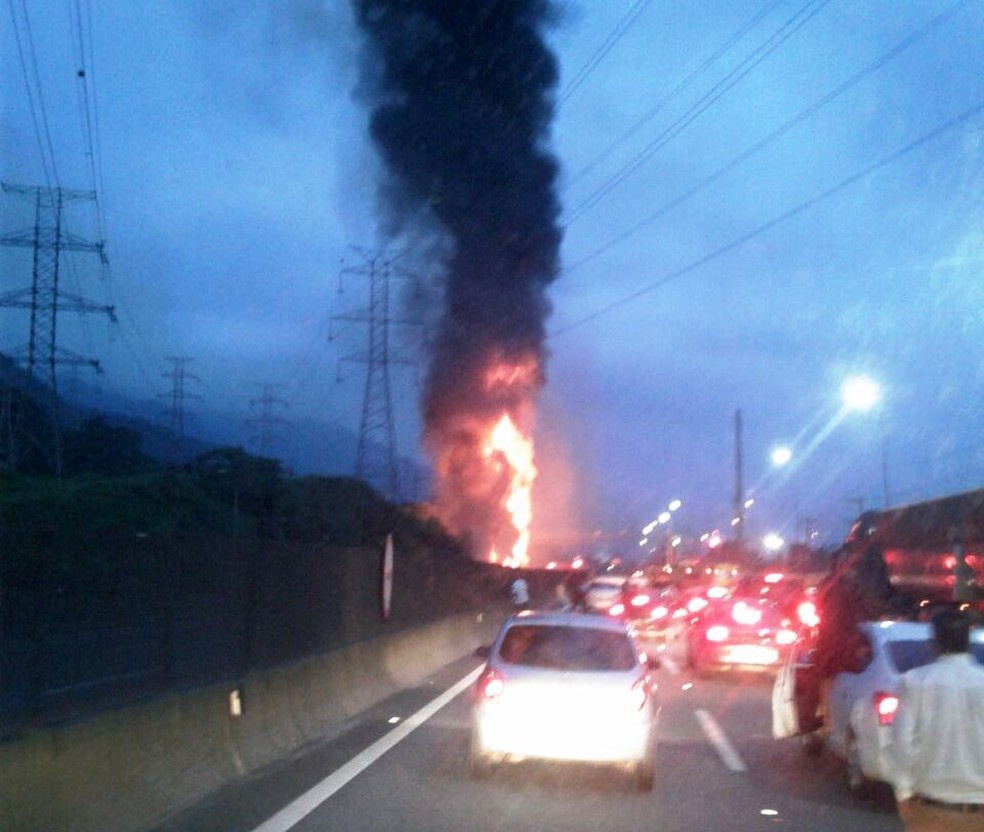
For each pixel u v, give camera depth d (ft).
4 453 84.69
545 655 44.01
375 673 70.23
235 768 42.22
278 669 50.90
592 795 42.22
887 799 41.27
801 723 48.93
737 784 45.06
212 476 97.91
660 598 140.87
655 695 45.65
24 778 27.94
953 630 37.22
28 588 29.84
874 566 69.72
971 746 36.50
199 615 42.70
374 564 77.92
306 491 111.75
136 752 34.73
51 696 30.60
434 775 44.62
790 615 109.91
